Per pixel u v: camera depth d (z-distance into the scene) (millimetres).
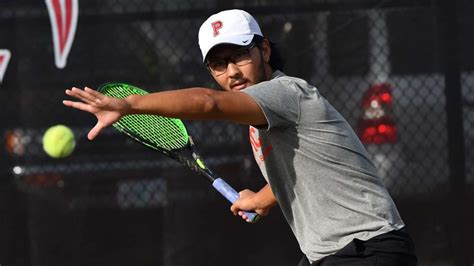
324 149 10578
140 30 18656
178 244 18594
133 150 18609
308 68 18703
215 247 18625
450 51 18672
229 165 18672
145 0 18672
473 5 18641
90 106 9219
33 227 18578
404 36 18672
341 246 10859
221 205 18625
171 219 18594
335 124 10656
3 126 18562
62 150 15992
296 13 18703
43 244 18578
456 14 18641
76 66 18609
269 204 12594
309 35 18688
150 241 18609
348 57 18688
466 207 18641
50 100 18578
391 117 18688
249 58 11180
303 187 10906
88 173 18609
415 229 18734
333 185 10750
